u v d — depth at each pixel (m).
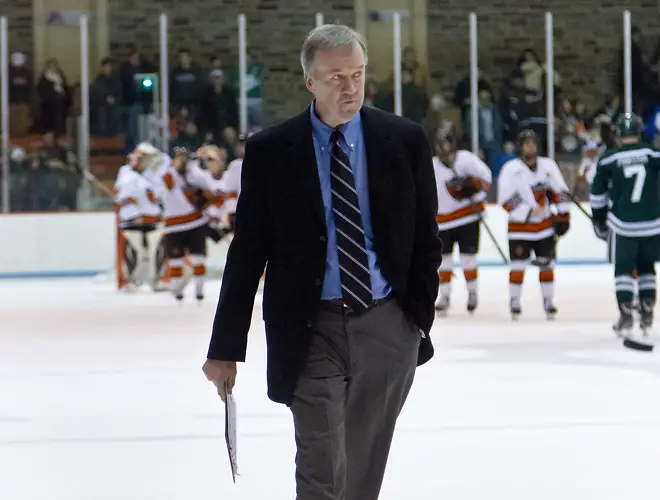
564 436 11.65
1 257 37.66
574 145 38.31
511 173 23.39
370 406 6.52
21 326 23.92
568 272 36.81
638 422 12.34
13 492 9.66
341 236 6.29
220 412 13.33
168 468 10.45
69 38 38.22
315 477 6.35
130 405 13.95
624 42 38.84
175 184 28.34
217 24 39.50
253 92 38.53
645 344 18.64
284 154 6.29
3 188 37.59
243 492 9.51
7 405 14.13
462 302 28.23
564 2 40.06
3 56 37.25
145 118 37.72
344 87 6.16
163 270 33.56
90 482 9.98
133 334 22.12
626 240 19.58
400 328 6.42
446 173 24.50
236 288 6.38
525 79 38.16
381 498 9.22
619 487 9.48
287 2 39.47
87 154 37.75
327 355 6.32
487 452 10.91
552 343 19.81
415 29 39.44
